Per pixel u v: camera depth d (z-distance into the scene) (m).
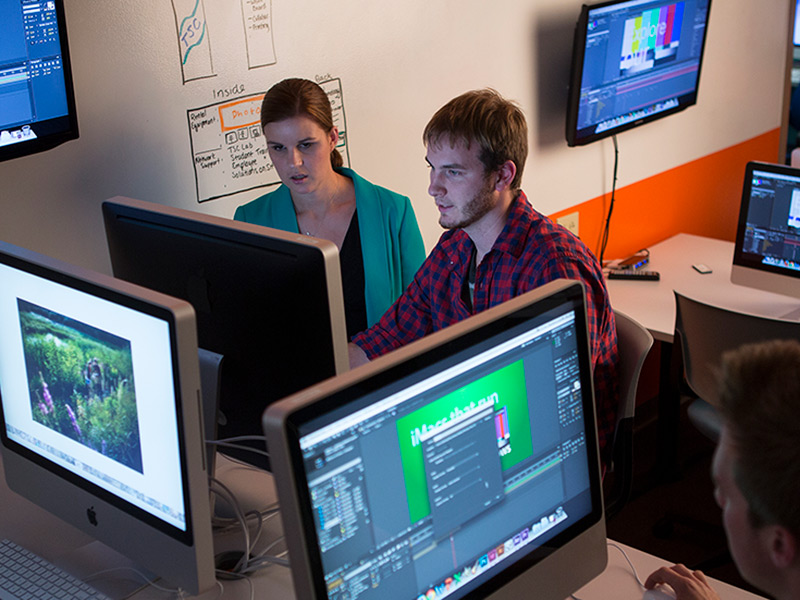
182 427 1.21
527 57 3.31
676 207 4.26
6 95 1.97
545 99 3.42
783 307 3.17
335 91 2.77
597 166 3.74
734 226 4.75
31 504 1.76
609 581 1.50
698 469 3.49
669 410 3.30
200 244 1.54
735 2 4.18
